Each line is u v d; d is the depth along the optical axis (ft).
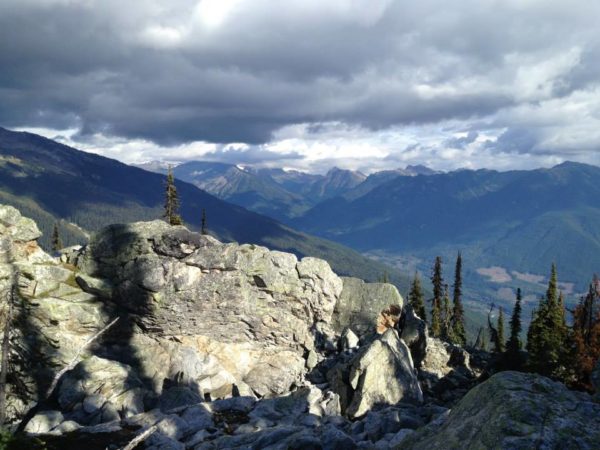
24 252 141.18
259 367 153.89
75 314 135.85
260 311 154.92
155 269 141.79
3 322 98.73
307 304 161.48
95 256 147.95
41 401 113.19
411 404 120.57
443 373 154.10
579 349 164.86
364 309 168.96
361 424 98.32
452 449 43.83
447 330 301.22
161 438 83.46
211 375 139.95
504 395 45.75
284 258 159.02
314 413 110.42
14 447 62.44
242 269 151.33
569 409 43.80
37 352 125.80
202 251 145.48
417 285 289.74
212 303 147.33
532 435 39.63
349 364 134.51
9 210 138.00
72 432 85.71
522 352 205.26
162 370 138.41
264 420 99.25
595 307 171.53
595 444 38.37
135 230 147.64
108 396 113.50
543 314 220.02
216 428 95.40
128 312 144.36
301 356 161.07
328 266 167.53
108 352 139.64
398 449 55.98
